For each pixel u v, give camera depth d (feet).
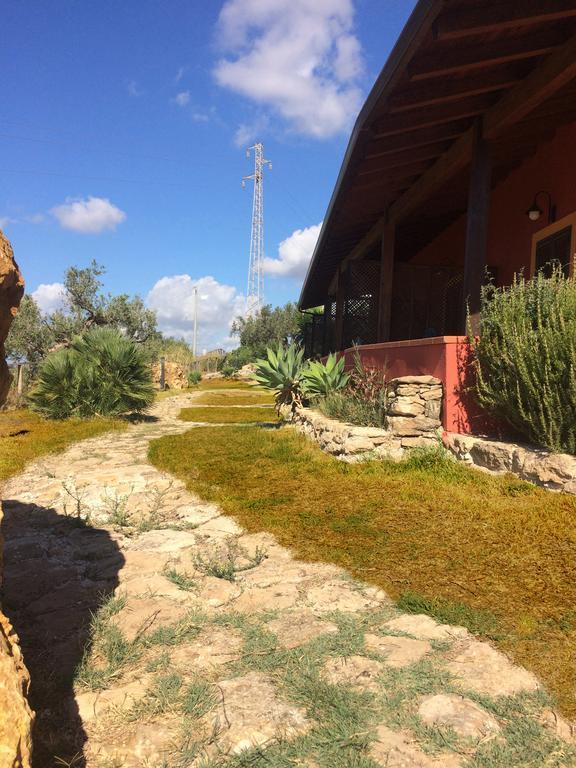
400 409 20.40
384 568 11.09
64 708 6.70
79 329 79.61
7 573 11.53
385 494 16.12
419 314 36.55
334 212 30.53
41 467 23.99
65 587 10.72
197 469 22.00
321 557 11.94
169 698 6.81
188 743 6.00
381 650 7.97
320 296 65.36
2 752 3.71
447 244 40.75
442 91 18.51
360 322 37.37
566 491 13.78
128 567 11.76
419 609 9.29
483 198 21.84
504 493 14.80
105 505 17.13
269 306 167.84
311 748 5.90
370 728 6.21
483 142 21.79
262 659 7.73
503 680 7.11
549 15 14.82
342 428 22.25
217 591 10.32
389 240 33.73
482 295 19.52
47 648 8.24
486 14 14.48
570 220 23.95
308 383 32.58
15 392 51.62
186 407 57.88
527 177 28.25
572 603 9.11
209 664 7.69
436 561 11.21
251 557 12.17
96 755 5.85
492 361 17.84
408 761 5.68
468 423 19.63
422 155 24.97
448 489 15.98
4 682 4.12
